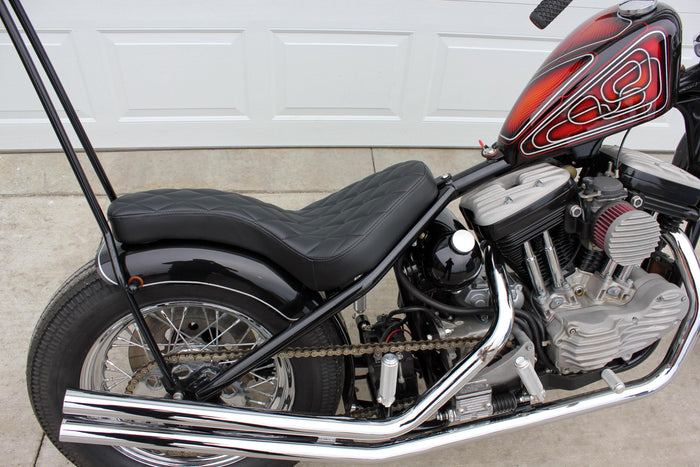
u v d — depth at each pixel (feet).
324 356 4.97
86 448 5.13
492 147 4.81
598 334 5.03
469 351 4.76
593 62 4.29
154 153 10.84
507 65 10.70
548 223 4.74
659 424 6.40
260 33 9.95
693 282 5.13
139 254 4.33
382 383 4.60
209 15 9.69
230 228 4.39
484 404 5.07
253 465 5.41
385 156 11.18
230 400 5.37
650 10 4.35
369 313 7.64
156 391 5.22
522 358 4.82
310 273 4.41
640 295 5.18
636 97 4.43
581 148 4.75
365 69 10.50
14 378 6.61
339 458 4.73
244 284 4.47
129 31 9.71
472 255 4.70
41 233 8.75
